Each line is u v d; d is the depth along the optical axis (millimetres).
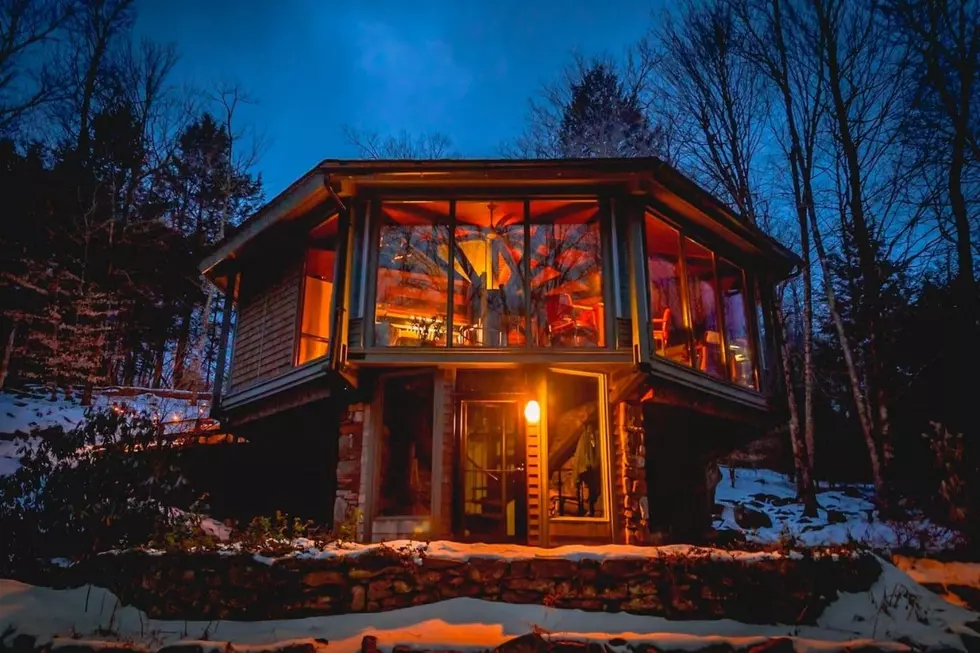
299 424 12328
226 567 7090
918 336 16562
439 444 9688
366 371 10188
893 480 14633
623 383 10016
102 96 25625
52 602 7008
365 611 6895
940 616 7137
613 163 10078
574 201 10617
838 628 6914
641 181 10250
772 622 6992
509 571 7148
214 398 12938
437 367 9969
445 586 7090
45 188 21375
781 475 20688
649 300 10242
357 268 10219
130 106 26328
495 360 9805
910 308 17047
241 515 12891
